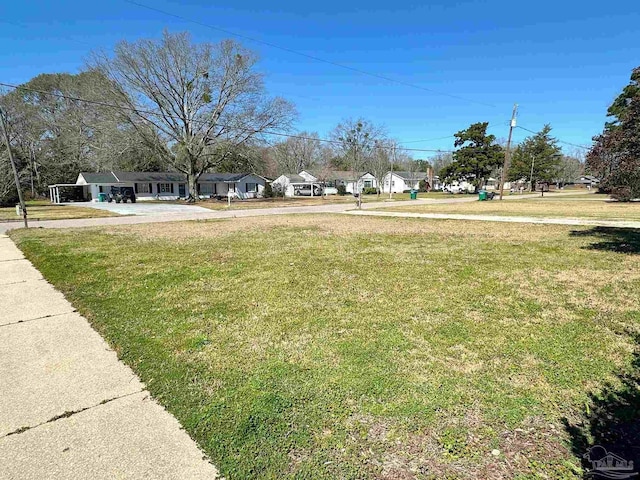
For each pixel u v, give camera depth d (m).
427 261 6.48
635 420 2.07
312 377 2.59
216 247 8.22
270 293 4.67
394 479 1.70
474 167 39.56
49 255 7.36
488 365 2.72
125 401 2.39
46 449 1.95
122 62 24.41
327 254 7.25
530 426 2.04
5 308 4.28
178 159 28.42
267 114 28.66
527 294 4.48
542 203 25.39
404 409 2.20
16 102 34.12
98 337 3.42
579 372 2.60
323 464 1.79
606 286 4.80
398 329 3.43
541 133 49.38
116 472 1.78
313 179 47.81
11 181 26.33
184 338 3.32
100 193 34.03
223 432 2.04
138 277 5.55
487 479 1.69
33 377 2.70
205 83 26.83
